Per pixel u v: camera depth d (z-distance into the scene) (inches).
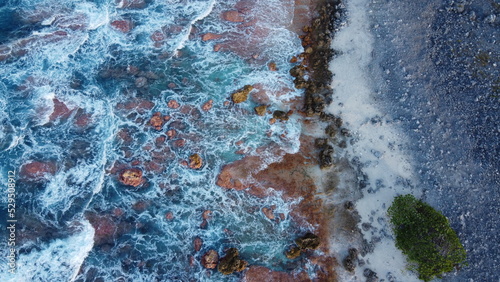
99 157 962.1
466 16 1040.2
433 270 848.9
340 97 1021.2
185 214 941.2
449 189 936.3
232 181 964.0
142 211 935.0
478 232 904.3
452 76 1002.1
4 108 976.9
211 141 996.6
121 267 893.2
